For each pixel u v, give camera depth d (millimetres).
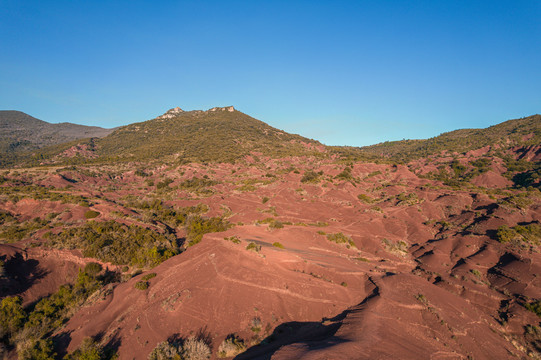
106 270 40625
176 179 121062
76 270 39250
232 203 81062
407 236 58000
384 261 47188
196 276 35344
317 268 38656
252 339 26266
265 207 76250
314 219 67750
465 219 59125
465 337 26672
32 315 29891
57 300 33031
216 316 28875
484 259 41875
